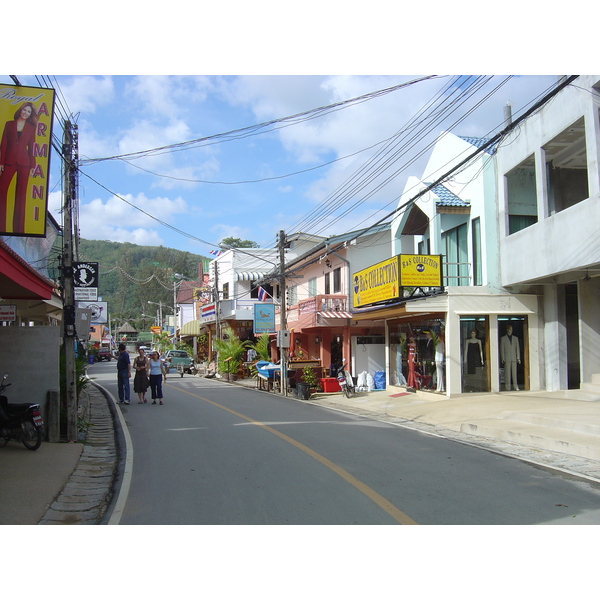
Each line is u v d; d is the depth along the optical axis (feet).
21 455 31.32
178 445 35.96
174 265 290.76
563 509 21.04
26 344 37.35
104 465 31.50
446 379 56.65
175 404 61.98
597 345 51.72
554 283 55.31
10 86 30.17
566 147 50.16
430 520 19.94
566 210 46.52
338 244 84.02
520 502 21.98
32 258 61.72
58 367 37.70
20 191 29.81
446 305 56.24
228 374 107.04
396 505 21.72
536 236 50.88
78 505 23.22
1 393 36.65
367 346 81.76
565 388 55.26
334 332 89.92
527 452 32.24
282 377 77.97
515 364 57.72
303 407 59.41
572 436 33.45
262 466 28.96
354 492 23.66
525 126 52.16
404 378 68.03
